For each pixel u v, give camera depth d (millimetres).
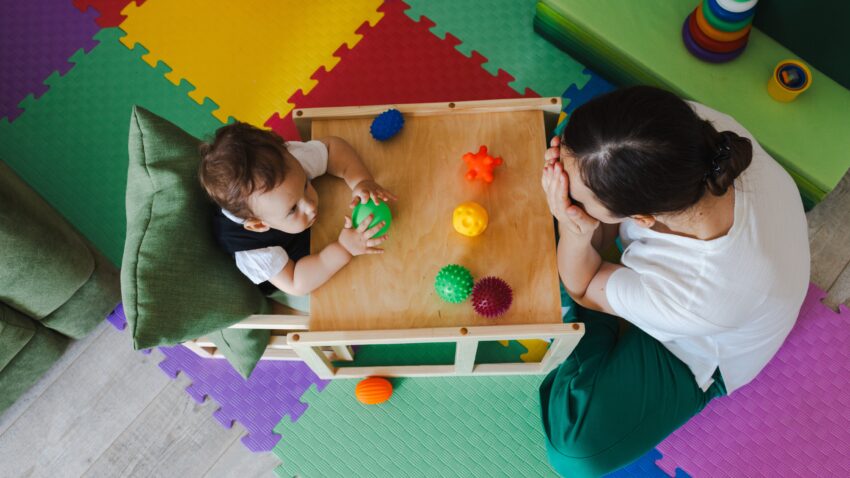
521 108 1219
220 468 1449
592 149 777
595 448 1199
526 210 1157
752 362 1165
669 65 1479
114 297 1512
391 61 1696
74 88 1728
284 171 996
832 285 1498
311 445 1448
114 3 1777
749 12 1318
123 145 1680
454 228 1149
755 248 886
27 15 1790
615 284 1066
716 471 1395
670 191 769
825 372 1439
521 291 1111
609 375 1227
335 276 1133
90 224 1618
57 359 1510
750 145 790
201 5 1760
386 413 1459
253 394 1491
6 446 1477
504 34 1706
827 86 1436
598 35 1521
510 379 1464
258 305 1169
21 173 1660
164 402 1498
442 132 1221
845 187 1560
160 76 1719
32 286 1249
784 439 1404
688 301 953
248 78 1702
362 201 1109
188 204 1060
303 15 1740
